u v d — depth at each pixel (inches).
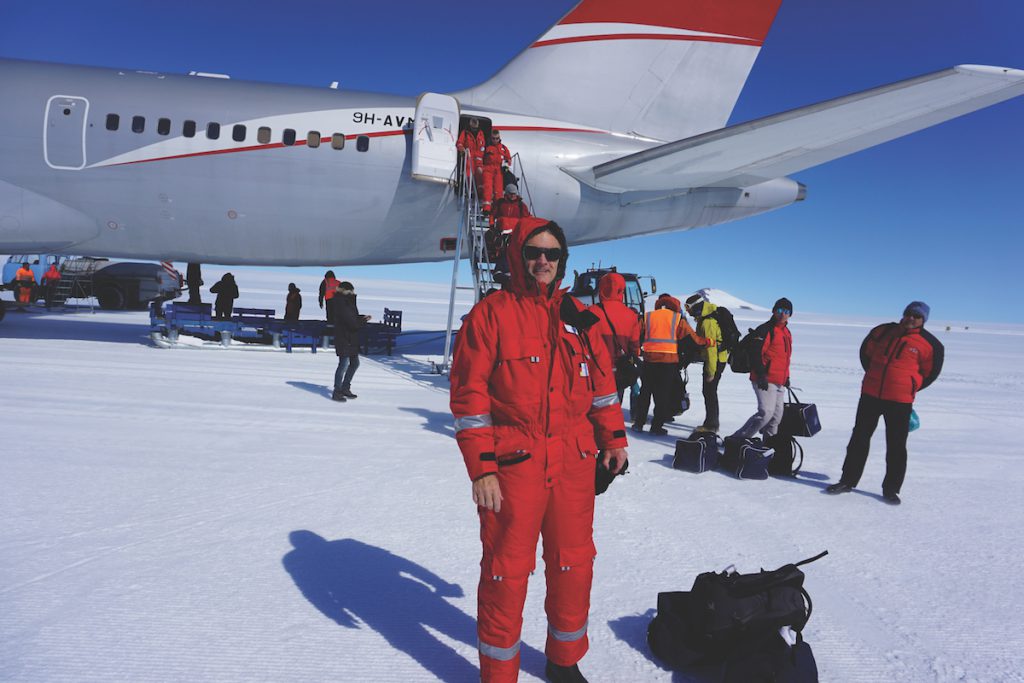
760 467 194.5
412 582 110.5
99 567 110.0
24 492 145.5
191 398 268.8
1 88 378.3
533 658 88.9
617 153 449.7
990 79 288.5
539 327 73.5
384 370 403.9
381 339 510.9
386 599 104.0
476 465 70.4
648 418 297.3
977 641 99.7
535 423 72.4
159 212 402.0
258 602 100.8
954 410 380.5
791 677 74.5
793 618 80.4
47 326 539.2
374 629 94.7
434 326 924.0
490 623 73.7
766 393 213.0
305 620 96.1
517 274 74.3
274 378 336.2
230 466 176.1
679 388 253.3
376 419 250.7
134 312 776.9
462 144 414.9
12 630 88.8
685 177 434.3
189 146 387.9
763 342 211.2
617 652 91.2
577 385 75.5
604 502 164.1
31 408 231.9
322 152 402.0
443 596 106.0
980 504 178.7
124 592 101.6
